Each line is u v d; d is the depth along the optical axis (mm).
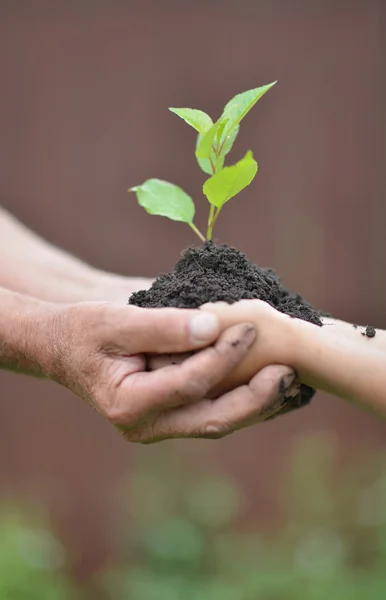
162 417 1023
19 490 2055
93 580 1990
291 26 2029
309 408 2068
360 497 1830
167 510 1888
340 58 2035
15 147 2045
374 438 2080
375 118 2049
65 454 2062
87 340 1037
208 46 2020
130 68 2021
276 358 1018
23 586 1563
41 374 1121
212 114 2035
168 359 1026
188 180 2027
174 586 1645
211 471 1984
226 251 1086
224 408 1017
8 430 2064
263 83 2035
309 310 1074
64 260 1292
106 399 1028
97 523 2027
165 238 2035
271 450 2037
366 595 1548
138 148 2031
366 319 2080
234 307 1021
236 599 1574
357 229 2070
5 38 2025
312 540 1724
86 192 2045
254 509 2008
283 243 2055
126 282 1260
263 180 2047
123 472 2039
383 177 2064
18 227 1354
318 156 2053
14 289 1230
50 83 2033
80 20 2023
